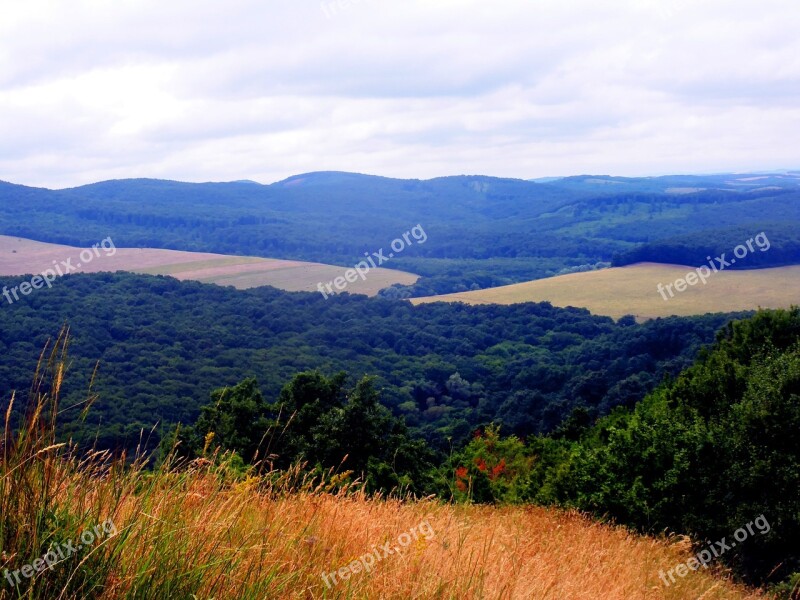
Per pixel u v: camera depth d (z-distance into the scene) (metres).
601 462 16.59
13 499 2.81
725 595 9.55
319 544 4.40
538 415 58.19
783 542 13.09
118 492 3.20
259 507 4.51
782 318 20.56
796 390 15.11
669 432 15.46
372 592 4.00
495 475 27.12
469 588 4.52
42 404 2.91
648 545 11.14
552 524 10.73
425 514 6.89
